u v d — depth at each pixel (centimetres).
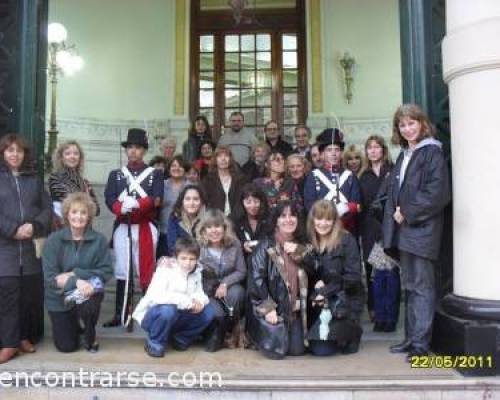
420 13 390
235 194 451
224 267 378
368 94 936
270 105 966
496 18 311
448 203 346
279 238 359
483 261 311
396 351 351
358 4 951
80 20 926
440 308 347
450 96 337
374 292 423
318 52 948
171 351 360
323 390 290
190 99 958
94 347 358
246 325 361
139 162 453
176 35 962
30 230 343
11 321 337
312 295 350
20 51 400
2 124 398
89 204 361
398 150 901
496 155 309
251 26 970
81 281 346
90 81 928
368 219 443
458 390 290
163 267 354
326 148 440
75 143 424
